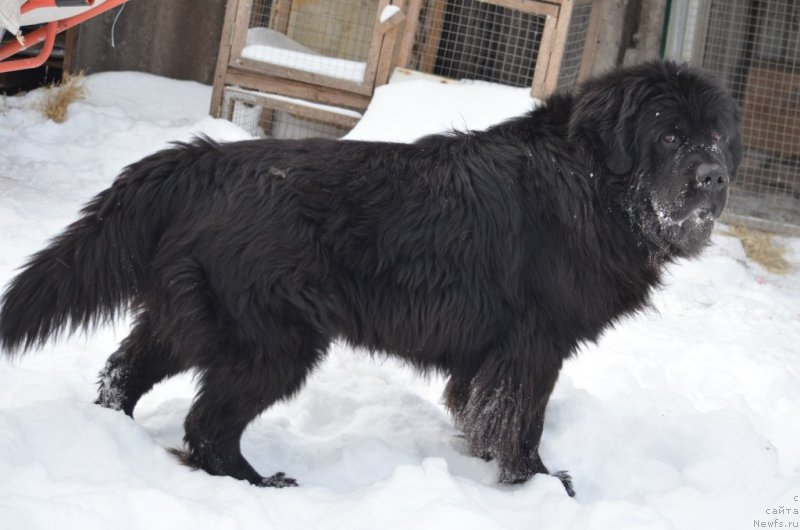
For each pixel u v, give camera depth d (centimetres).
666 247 403
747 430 438
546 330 392
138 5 1024
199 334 356
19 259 540
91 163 755
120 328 494
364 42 908
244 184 363
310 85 845
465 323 386
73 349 468
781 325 671
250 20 870
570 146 400
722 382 548
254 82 852
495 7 875
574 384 519
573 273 391
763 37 959
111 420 360
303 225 361
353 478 377
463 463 412
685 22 934
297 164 373
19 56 988
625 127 389
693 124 390
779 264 826
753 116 971
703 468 410
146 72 1041
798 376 568
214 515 306
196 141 382
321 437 425
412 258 375
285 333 358
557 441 428
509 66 894
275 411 459
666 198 389
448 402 422
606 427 437
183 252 357
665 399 487
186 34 1039
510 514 347
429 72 882
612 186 397
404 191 379
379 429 434
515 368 390
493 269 384
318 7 910
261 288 354
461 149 398
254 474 368
